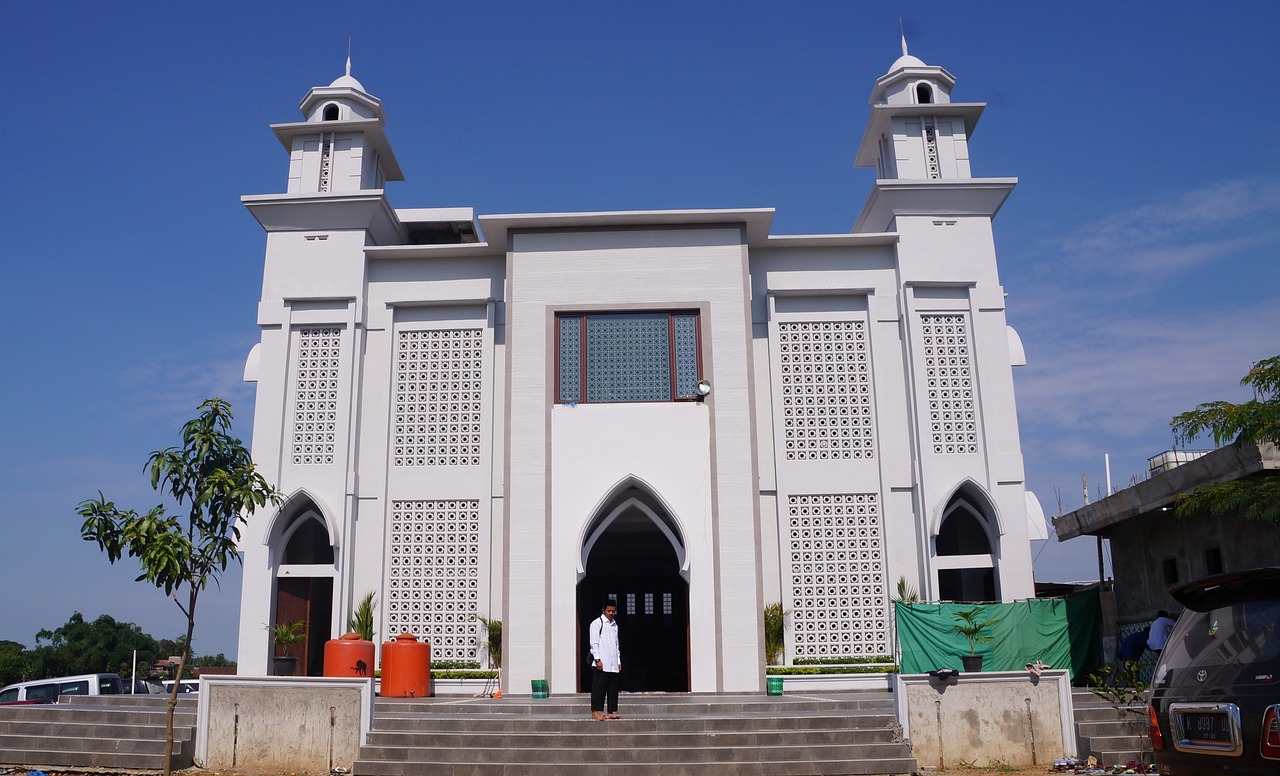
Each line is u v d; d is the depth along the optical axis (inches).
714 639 625.6
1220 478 486.3
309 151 750.5
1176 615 558.9
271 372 702.5
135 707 510.6
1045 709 446.3
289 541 711.7
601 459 653.9
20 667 1877.5
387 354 712.4
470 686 648.4
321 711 448.1
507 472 653.9
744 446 655.8
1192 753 238.1
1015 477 679.7
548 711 491.5
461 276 725.3
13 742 466.9
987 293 709.9
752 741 442.0
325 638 692.7
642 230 693.3
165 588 407.8
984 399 692.1
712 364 669.9
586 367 675.4
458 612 675.4
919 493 679.7
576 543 640.4
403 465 700.0
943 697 444.8
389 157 797.9
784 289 714.2
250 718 451.2
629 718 461.7
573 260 689.6
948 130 751.7
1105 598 682.8
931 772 428.8
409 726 461.4
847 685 644.7
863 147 807.1
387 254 722.8
